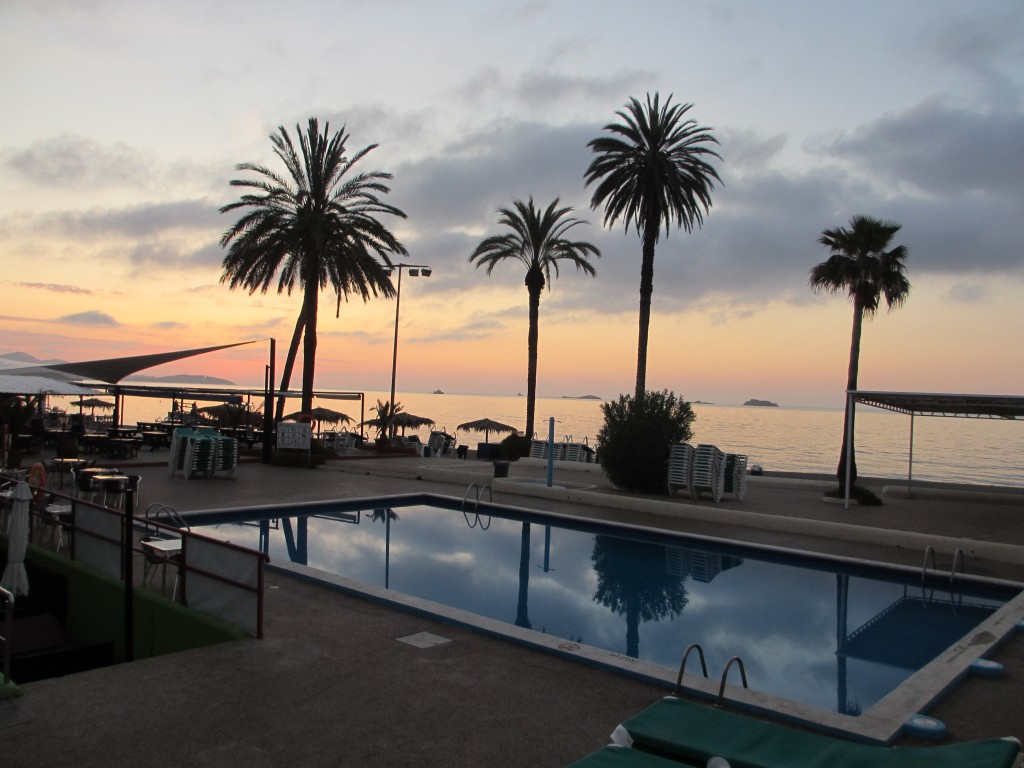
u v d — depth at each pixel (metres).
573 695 5.57
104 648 7.69
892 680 7.25
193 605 7.34
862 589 10.92
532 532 14.74
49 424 30.72
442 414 162.50
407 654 6.37
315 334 27.53
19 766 4.16
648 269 29.66
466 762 4.43
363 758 4.42
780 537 13.93
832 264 21.66
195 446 18.94
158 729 4.71
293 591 8.39
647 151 29.61
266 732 4.73
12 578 7.82
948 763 3.32
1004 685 6.21
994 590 10.64
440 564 11.78
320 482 19.81
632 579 11.26
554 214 33.28
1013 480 39.66
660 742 3.92
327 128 27.00
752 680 7.19
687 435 19.12
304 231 26.89
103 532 8.62
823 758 3.65
